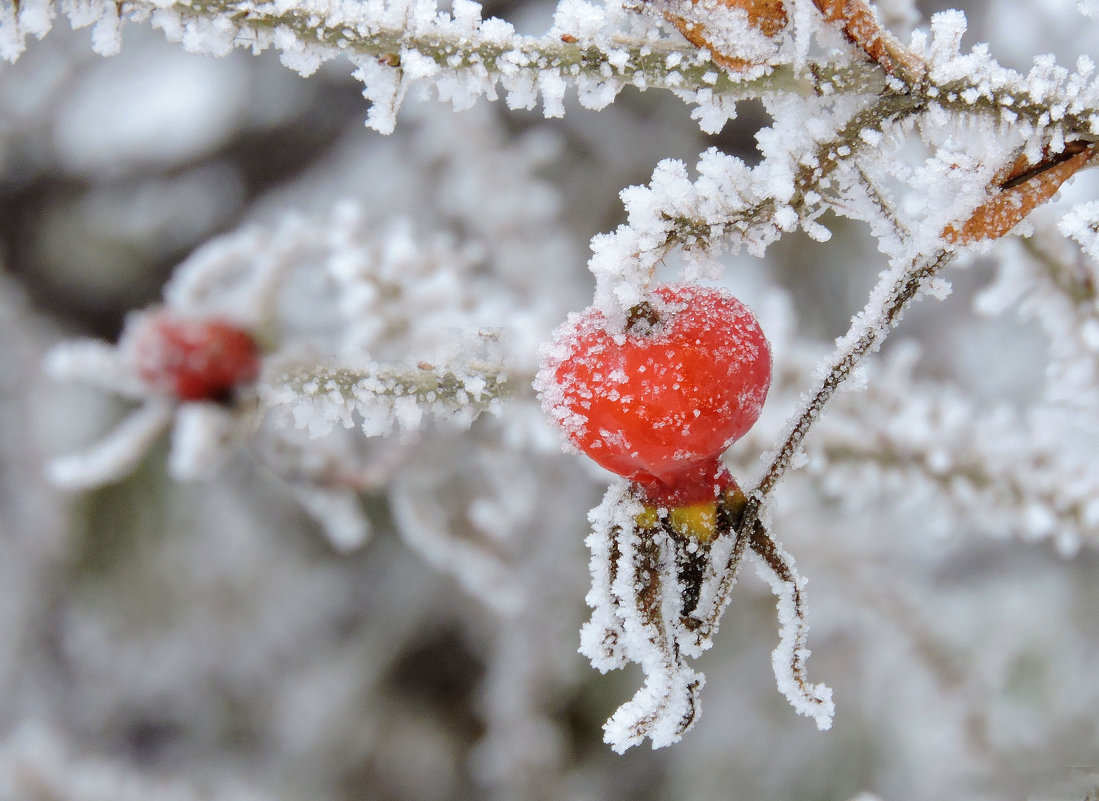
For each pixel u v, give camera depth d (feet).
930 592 1.74
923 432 0.97
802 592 0.76
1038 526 0.97
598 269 0.73
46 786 1.47
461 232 1.88
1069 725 1.46
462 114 1.44
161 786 1.61
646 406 0.74
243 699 2.10
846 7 0.72
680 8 0.71
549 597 1.57
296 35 0.72
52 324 2.06
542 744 1.60
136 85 2.16
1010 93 0.72
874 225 0.73
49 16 0.71
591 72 0.72
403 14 0.72
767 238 0.73
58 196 2.09
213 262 0.99
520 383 0.81
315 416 0.81
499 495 1.29
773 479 0.74
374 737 2.03
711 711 1.90
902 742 1.75
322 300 1.41
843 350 0.73
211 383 0.97
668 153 1.98
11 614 1.99
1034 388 1.87
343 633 2.13
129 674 2.08
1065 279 0.90
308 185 2.12
